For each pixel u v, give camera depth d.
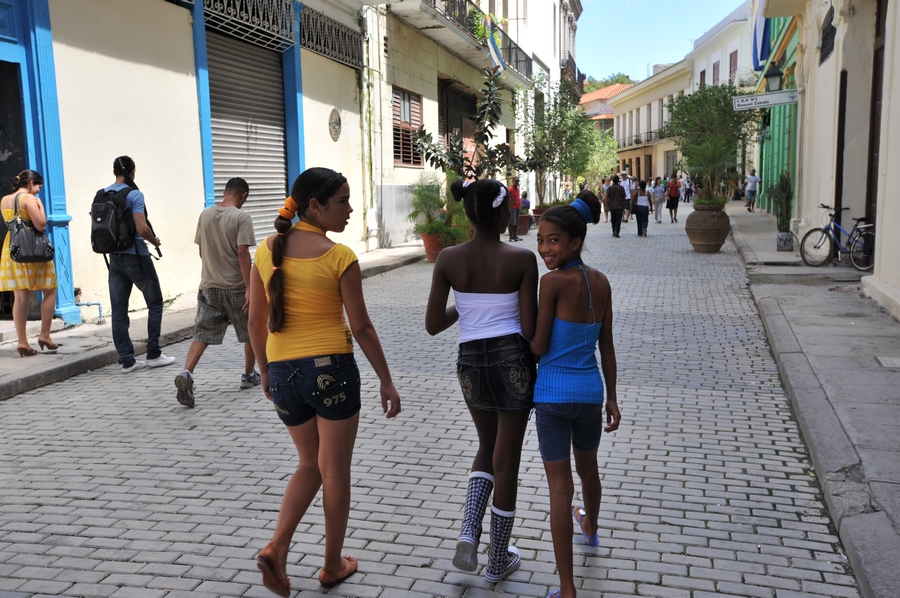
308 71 14.75
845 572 3.30
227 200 6.19
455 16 21.34
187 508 4.07
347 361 3.10
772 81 18.20
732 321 9.02
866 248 12.00
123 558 3.51
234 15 12.16
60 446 5.10
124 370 7.13
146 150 10.21
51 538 3.72
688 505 4.02
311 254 3.02
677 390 6.20
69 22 8.73
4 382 6.26
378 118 17.98
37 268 7.14
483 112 18.58
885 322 7.95
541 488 4.30
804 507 3.98
